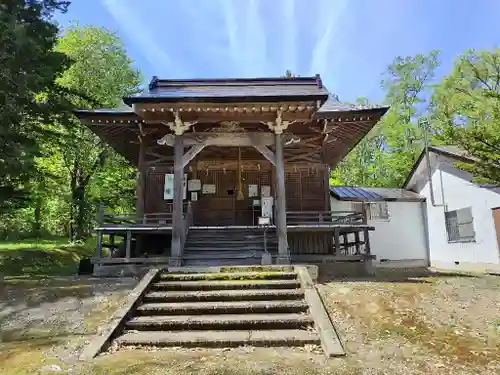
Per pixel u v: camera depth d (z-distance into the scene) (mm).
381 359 5066
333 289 8414
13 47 11609
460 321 6492
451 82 17500
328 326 6098
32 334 6195
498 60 16031
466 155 11227
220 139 11469
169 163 15383
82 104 20219
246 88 14344
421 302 7473
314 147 15531
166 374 4574
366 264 11180
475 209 14648
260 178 15750
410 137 27484
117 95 24062
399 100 28250
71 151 21469
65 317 6938
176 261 10453
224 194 15547
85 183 23969
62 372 4668
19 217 21266
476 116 12586
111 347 5641
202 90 13875
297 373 4613
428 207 18016
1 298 8180
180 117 11156
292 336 5906
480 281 9625
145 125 13672
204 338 5828
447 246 16422
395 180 30016
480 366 4801
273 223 14492
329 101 14906
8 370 4758
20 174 12516
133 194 25359
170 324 6355
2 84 11453
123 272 10938
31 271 13578
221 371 4672
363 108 13133
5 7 12281
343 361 5012
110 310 7219
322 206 15500
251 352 5457
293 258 11266
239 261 10945
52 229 26031
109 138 15219
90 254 19156
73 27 23531
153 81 14391
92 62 22922
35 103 13148
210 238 12297
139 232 12023
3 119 11578
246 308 6930
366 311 6969
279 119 11211
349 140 15906
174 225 10750
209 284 8016
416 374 4574
